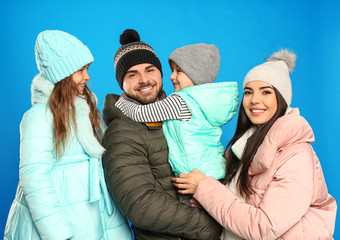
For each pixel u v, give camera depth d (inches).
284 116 50.6
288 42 128.6
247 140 53.7
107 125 62.1
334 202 54.1
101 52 122.9
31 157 47.6
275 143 48.4
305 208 45.8
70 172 52.2
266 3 128.2
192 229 52.3
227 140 120.8
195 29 126.1
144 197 50.9
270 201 46.2
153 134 57.1
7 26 118.3
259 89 52.2
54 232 46.3
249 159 52.1
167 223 51.0
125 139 54.1
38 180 47.0
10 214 54.1
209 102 55.9
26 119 49.9
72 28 121.3
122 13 124.1
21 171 48.0
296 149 48.3
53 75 51.3
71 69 51.4
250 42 127.5
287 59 56.5
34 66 119.0
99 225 53.8
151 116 55.7
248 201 51.7
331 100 127.7
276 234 45.1
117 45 124.0
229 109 57.9
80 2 122.3
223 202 49.4
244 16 127.6
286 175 46.9
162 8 125.4
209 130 57.8
